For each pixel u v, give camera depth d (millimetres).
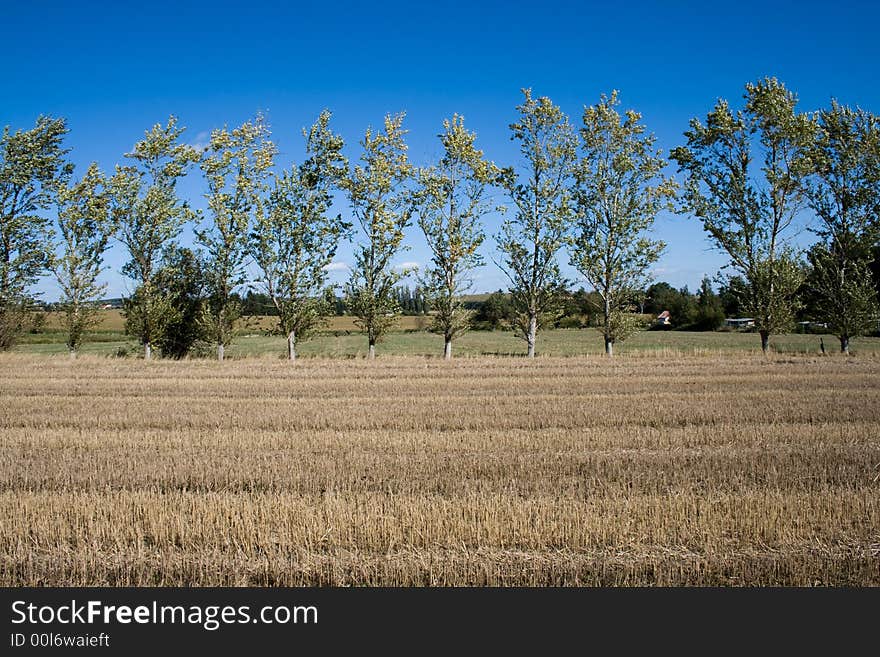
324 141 35500
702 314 87312
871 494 10664
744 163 36469
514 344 61562
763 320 37062
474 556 8664
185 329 37656
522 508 9930
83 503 10250
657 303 104312
